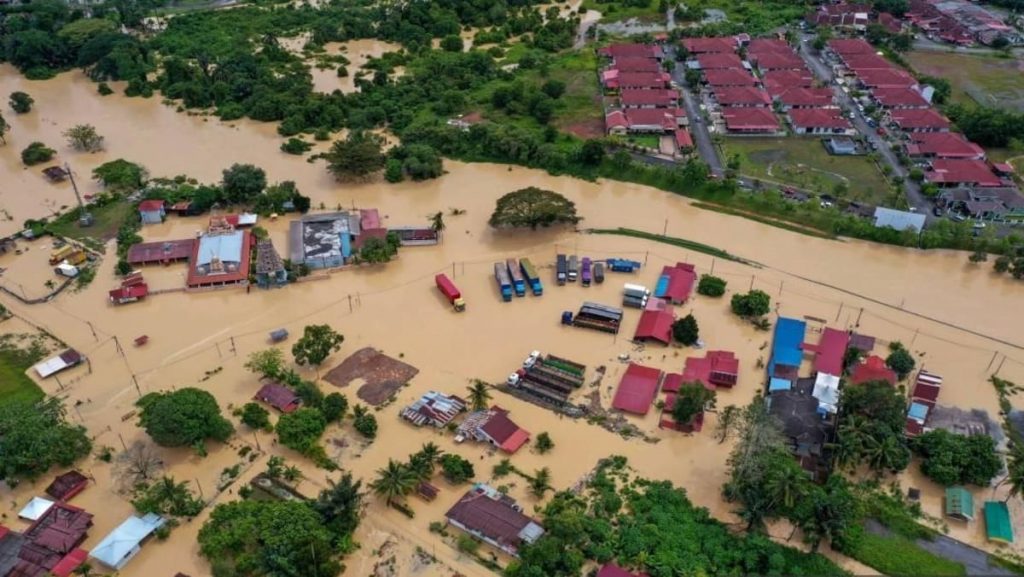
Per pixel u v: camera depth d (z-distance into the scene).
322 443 105.94
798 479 87.50
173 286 139.38
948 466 97.12
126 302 134.88
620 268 141.62
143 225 159.12
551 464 102.06
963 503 93.81
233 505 93.31
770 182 170.38
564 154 180.62
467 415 109.56
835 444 97.69
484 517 91.69
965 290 137.12
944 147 177.88
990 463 96.69
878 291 136.50
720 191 166.62
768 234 154.75
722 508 95.94
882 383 102.81
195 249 146.12
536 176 178.75
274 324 129.50
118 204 167.12
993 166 173.25
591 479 99.69
